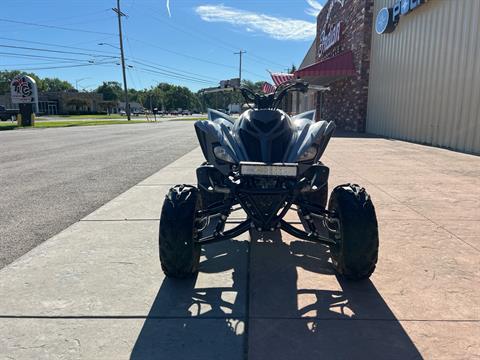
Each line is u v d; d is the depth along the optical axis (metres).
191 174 7.78
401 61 14.70
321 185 3.42
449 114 11.56
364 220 2.89
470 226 4.41
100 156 11.13
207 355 2.21
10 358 2.18
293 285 3.07
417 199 5.58
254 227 3.13
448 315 2.63
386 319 2.58
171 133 22.14
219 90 4.72
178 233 2.94
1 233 4.32
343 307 2.73
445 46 11.78
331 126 3.83
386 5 16.06
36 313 2.64
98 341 2.34
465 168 8.13
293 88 4.26
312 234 3.17
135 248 3.80
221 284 3.09
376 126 17.31
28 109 31.12
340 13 22.38
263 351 2.25
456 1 11.21
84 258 3.57
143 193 6.13
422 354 2.22
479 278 3.17
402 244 3.87
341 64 19.20
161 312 2.66
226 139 3.52
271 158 3.31
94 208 5.33
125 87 48.34
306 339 2.37
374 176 7.25
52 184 7.05
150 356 2.20
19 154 11.84
